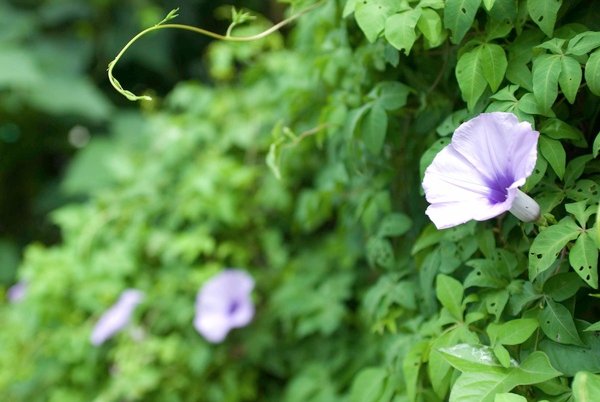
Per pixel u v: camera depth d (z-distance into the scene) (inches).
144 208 44.3
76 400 42.2
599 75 24.2
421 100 28.5
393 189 31.1
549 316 24.8
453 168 24.8
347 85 31.4
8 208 72.4
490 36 25.9
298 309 38.1
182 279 42.9
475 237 26.8
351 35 30.1
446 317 26.4
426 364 27.6
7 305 49.0
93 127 72.8
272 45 44.4
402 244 30.7
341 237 38.8
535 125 25.5
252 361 40.8
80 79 68.4
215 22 74.7
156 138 47.0
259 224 43.9
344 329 38.6
